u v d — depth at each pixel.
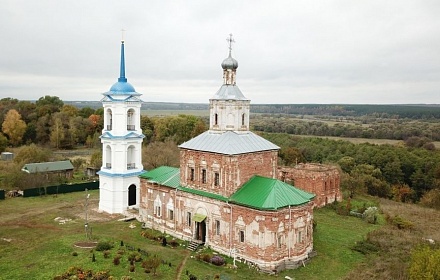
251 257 45.81
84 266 43.97
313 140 154.00
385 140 180.25
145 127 150.00
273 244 44.28
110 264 44.56
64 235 55.59
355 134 194.12
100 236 55.06
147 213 61.25
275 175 55.41
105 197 69.19
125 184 68.25
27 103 164.88
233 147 50.19
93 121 160.75
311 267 45.84
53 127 150.00
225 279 41.50
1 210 70.06
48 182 86.06
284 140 152.25
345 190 91.94
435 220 70.81
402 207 82.50
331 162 120.44
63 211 69.75
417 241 55.44
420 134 182.00
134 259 45.50
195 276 42.09
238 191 49.62
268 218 44.09
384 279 42.28
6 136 144.62
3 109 158.50
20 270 43.28
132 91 68.56
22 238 54.53
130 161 70.81
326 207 75.81
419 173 109.88
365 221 66.88
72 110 170.00
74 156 133.62
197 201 52.44
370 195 97.25
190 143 54.94
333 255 49.75
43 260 46.06
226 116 54.56
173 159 108.19
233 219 47.75
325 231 60.16
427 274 35.59
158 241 53.66
